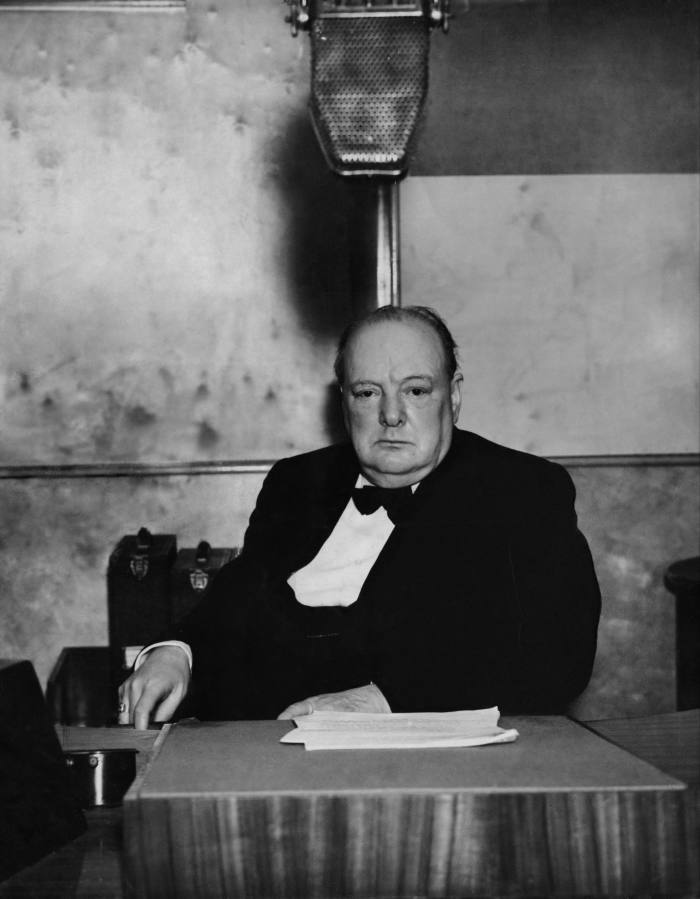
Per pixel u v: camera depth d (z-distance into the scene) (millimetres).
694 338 3744
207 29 3621
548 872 939
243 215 3668
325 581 1985
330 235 3664
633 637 3754
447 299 3705
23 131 3625
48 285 3660
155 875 925
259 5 3615
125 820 924
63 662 3496
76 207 3648
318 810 933
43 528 3680
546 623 1875
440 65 3662
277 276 3682
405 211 3680
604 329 3732
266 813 931
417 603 1899
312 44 2355
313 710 1522
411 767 1020
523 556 1929
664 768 1266
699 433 3738
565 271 3719
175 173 3654
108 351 3680
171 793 935
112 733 1550
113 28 3607
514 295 3719
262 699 1904
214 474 3688
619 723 1527
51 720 1195
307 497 2098
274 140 3652
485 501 1976
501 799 938
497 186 3695
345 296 3676
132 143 3645
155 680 1724
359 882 933
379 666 1872
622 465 3732
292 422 3713
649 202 3719
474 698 1804
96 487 3684
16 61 3602
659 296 3738
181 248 3668
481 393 3729
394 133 2387
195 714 1902
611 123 3689
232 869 927
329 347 3691
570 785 954
